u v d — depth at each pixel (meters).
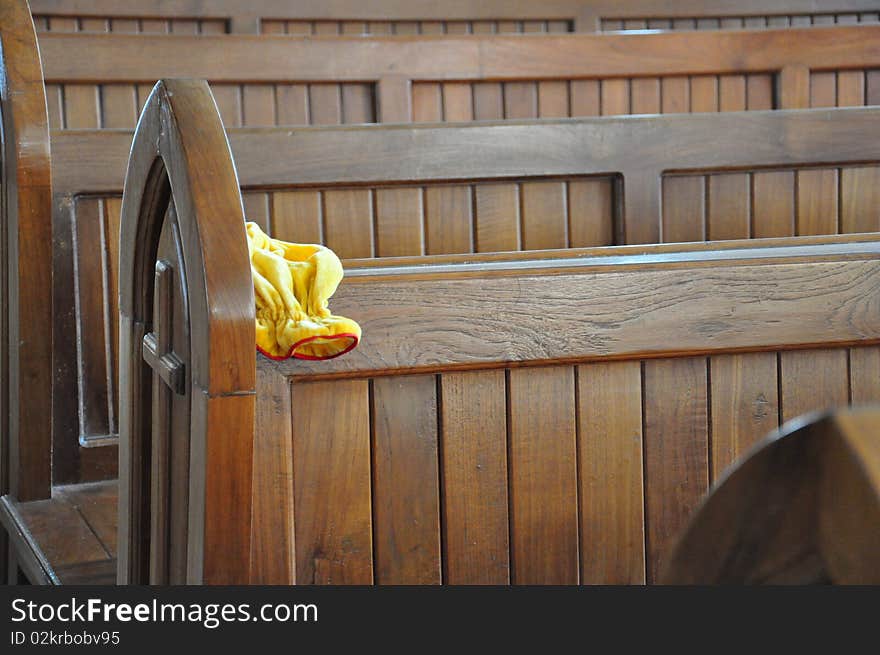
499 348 1.10
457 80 2.71
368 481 1.08
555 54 2.75
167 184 1.05
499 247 1.91
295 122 2.62
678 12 3.41
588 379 1.14
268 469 1.05
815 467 0.21
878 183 2.01
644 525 1.16
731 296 1.15
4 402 1.92
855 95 2.90
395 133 1.85
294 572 1.06
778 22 3.49
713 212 1.97
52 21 2.88
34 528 1.71
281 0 3.06
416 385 1.09
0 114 1.84
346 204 1.85
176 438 1.05
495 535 1.12
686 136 1.93
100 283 1.88
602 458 1.14
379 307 1.08
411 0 3.19
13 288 1.82
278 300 1.02
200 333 0.92
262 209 1.81
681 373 1.16
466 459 1.11
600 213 1.94
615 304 1.13
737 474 0.22
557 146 1.90
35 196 1.76
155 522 1.15
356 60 2.62
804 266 1.17
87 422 1.91
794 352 1.18
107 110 2.47
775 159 1.96
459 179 1.88
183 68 2.51
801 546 0.21
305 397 1.06
